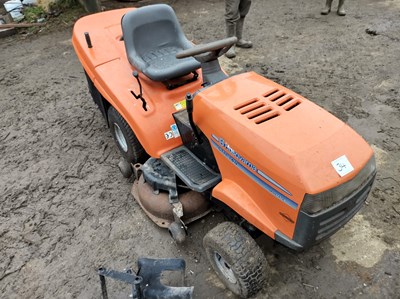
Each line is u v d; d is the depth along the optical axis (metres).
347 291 2.45
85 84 5.02
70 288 2.59
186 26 6.50
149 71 2.87
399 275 2.52
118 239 2.91
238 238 2.20
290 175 1.91
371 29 5.84
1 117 4.45
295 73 4.88
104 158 3.73
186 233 2.74
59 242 2.92
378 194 3.10
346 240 2.76
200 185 2.47
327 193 1.89
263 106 2.25
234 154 2.21
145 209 2.96
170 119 2.91
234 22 5.15
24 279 2.67
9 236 2.99
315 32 5.98
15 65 5.65
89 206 3.21
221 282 2.55
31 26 6.81
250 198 2.22
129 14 3.05
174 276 2.61
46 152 3.85
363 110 4.11
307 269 2.60
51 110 4.52
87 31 3.66
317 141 1.98
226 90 2.41
